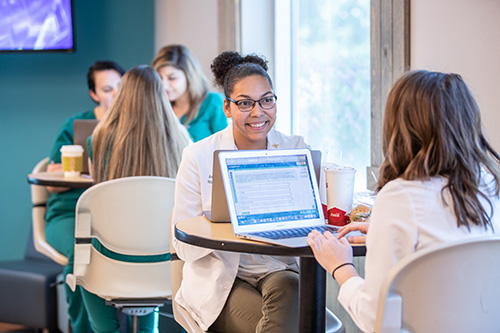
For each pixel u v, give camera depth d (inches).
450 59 81.0
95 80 157.8
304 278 63.5
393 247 52.1
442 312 50.2
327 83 135.0
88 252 95.9
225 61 83.3
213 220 69.1
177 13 184.9
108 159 104.8
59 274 147.5
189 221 70.3
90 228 95.7
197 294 74.5
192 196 78.0
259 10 156.8
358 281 55.4
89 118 155.7
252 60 82.7
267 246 58.5
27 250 163.0
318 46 139.1
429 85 54.1
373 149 99.0
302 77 149.2
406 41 89.5
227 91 77.2
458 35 79.2
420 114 53.7
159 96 105.6
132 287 98.2
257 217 64.4
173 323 116.5
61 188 128.0
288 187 67.2
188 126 147.6
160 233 97.8
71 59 189.2
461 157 53.3
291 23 153.6
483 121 75.7
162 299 99.0
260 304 71.6
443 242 51.9
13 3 181.6
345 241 59.1
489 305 50.8
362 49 119.0
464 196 52.7
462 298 50.0
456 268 49.1
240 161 66.0
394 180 53.9
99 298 109.0
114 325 110.8
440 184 53.4
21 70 188.4
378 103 96.8
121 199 95.4
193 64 148.9
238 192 64.4
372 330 51.9
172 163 104.8
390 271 49.0
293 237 61.9
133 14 190.7
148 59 192.2
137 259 99.3
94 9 188.9
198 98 149.6
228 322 73.2
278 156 68.1
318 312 63.9
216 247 60.4
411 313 50.0
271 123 76.7
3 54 187.3
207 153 78.5
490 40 73.6
